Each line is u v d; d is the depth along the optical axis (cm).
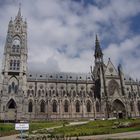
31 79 13650
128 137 3694
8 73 12031
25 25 13725
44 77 14175
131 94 14838
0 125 7256
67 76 14825
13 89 11825
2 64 12231
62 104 12269
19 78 11969
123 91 13638
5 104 11044
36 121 10525
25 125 2834
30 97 11900
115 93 13262
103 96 13012
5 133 5716
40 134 5141
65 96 12544
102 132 4709
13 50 12769
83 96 13050
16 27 13462
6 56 12325
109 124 6394
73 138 4069
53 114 11881
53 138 4209
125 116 12794
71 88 14312
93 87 14662
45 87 13775
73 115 12206
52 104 12094
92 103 12744
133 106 13350
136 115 13138
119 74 14162
